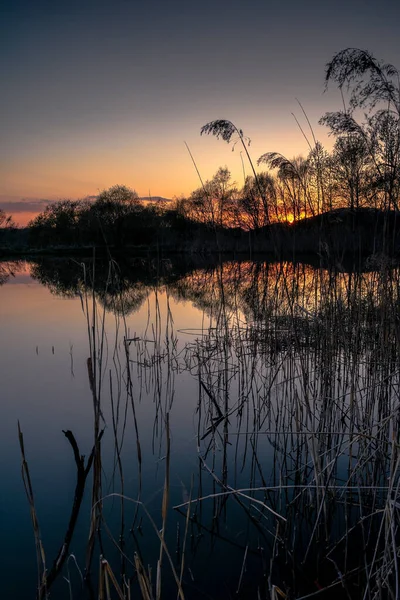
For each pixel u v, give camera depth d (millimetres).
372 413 4621
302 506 4270
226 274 23312
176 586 3279
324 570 3486
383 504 3963
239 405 6031
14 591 3148
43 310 15703
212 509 4211
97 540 3736
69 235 48844
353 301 4957
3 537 3693
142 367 8422
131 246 43062
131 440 5496
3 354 9609
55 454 5082
